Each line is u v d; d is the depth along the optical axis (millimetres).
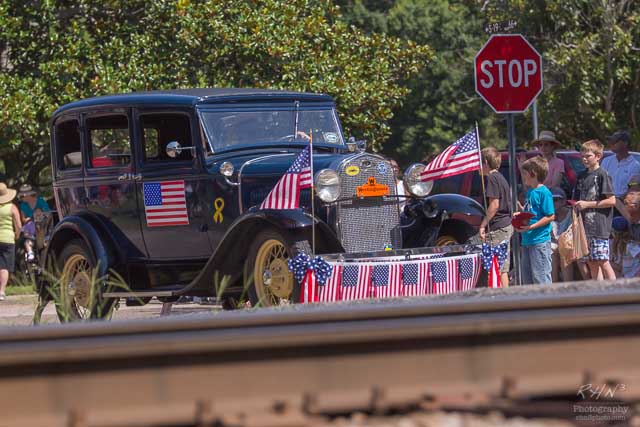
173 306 46250
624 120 88188
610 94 84312
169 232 34312
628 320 14430
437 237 33875
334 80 71250
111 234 35719
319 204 30984
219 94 34594
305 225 29406
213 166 33094
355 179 31375
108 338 15047
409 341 14016
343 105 71875
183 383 13438
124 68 68625
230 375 13570
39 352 12969
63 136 38062
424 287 30562
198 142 33469
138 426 12320
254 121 34938
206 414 12477
